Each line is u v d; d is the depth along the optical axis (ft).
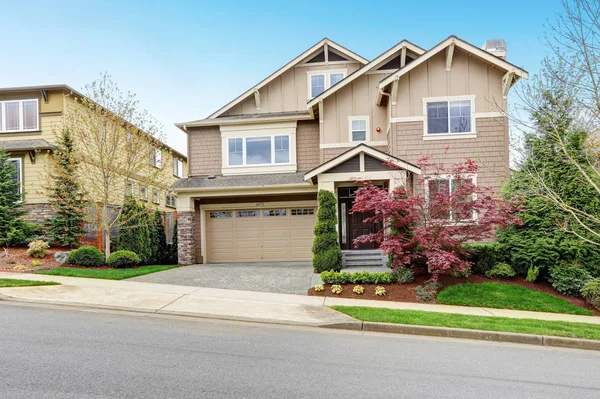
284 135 54.54
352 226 49.03
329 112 51.34
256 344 19.24
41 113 54.95
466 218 34.22
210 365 15.84
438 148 45.19
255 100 58.75
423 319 24.52
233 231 53.88
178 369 15.21
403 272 34.91
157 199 75.82
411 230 34.30
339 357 17.76
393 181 42.01
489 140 44.75
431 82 45.70
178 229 50.24
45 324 21.15
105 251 44.57
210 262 53.47
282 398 12.84
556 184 36.09
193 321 23.52
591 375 16.66
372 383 14.62
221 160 55.62
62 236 47.91
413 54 50.98
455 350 19.92
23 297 26.73
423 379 15.34
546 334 22.47
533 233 36.55
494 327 23.43
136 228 47.16
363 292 32.68
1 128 55.47
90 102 44.29
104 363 15.56
